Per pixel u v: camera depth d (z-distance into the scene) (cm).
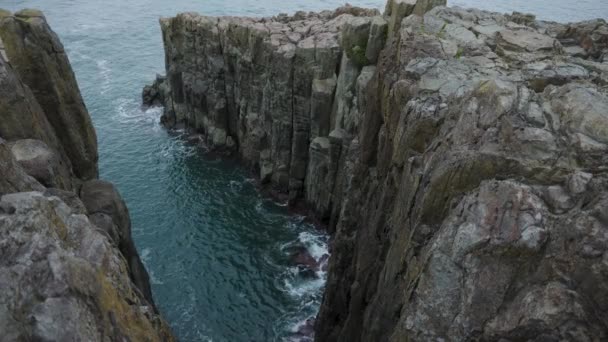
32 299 1258
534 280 1612
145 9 13750
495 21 3716
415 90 2739
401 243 2362
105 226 2961
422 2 4016
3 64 2755
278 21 6950
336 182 5500
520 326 1563
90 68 10056
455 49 3184
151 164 7038
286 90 5897
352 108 5084
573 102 1938
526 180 1814
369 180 3562
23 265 1285
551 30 3700
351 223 3822
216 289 4944
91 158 3841
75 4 13888
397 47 3438
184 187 6562
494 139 1953
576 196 1656
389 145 3023
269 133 6475
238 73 6725
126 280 1834
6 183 1980
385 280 2533
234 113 7162
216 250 5475
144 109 8588
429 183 2077
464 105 2131
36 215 1466
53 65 3434
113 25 12444
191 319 4603
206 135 7531
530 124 1934
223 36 6831
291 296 4897
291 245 5594
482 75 2817
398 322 2019
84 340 1284
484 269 1700
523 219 1664
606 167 1714
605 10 13912
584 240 1512
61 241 1535
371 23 4575
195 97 7531
